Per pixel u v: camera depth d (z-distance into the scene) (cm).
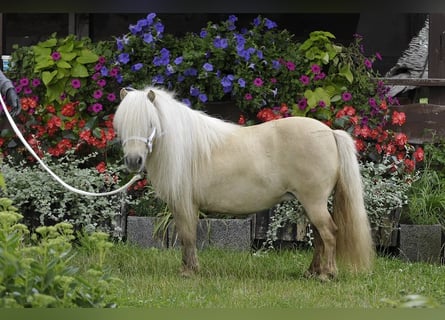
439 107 1292
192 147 970
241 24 1518
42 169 1223
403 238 1169
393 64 1531
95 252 1090
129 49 1288
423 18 1514
